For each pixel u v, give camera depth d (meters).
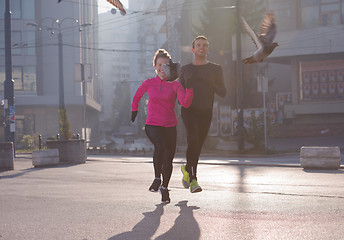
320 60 45.00
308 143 35.03
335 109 43.38
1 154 16.25
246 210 6.52
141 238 4.92
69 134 24.91
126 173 13.98
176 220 5.84
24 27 62.31
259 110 45.16
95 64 89.88
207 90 7.27
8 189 9.68
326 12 44.00
